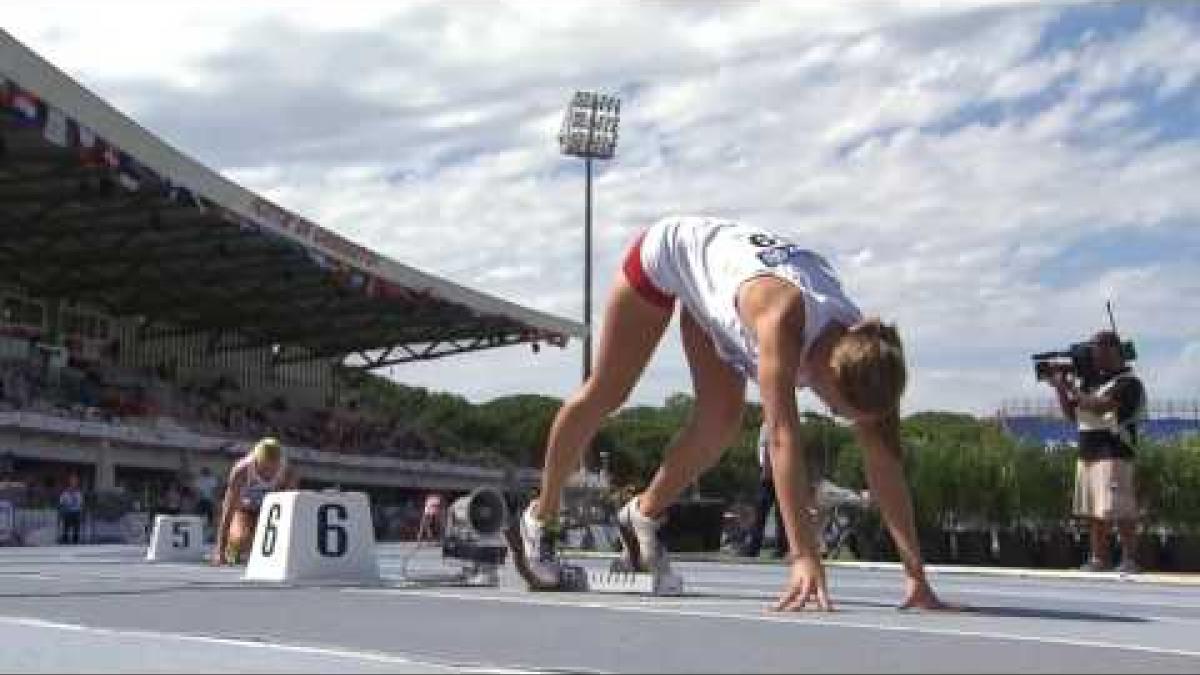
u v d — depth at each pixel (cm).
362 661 383
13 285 4241
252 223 3531
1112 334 1060
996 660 381
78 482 3228
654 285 644
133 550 1738
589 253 4591
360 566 850
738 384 653
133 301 4750
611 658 389
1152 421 2738
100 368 4397
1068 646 425
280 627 488
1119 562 1412
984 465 2203
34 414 3269
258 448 1184
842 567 1257
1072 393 1065
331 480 4791
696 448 669
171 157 3097
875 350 529
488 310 5150
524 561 715
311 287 4675
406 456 5394
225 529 1183
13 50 2369
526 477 5803
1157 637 471
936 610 584
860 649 410
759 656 392
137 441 3706
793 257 577
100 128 2745
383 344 5912
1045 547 2020
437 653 403
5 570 996
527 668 366
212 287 4606
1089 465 1060
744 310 571
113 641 437
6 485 2519
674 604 611
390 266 4388
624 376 668
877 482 587
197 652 405
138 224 3747
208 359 5372
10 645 424
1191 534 1922
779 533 1527
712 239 612
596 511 1395
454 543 816
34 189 3366
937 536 2145
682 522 1820
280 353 5834
